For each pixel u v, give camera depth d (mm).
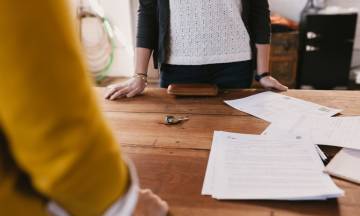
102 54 3555
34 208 351
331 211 597
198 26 1262
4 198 325
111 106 1153
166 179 712
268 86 1293
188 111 1088
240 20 1285
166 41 1325
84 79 321
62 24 298
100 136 339
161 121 1020
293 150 788
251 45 1360
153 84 2785
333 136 866
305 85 3160
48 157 312
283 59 3105
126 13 3428
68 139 311
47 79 290
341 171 707
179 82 1381
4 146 325
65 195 330
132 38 3506
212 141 872
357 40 3279
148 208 571
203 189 670
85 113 321
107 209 369
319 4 3203
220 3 1232
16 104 290
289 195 626
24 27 275
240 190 656
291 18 3426
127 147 860
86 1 3418
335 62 3047
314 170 702
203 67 1331
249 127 953
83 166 325
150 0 1303
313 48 3027
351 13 2906
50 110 297
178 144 867
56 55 292
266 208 610
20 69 280
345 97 1163
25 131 302
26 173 341
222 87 1369
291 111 1052
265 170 713
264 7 1317
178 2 1238
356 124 929
